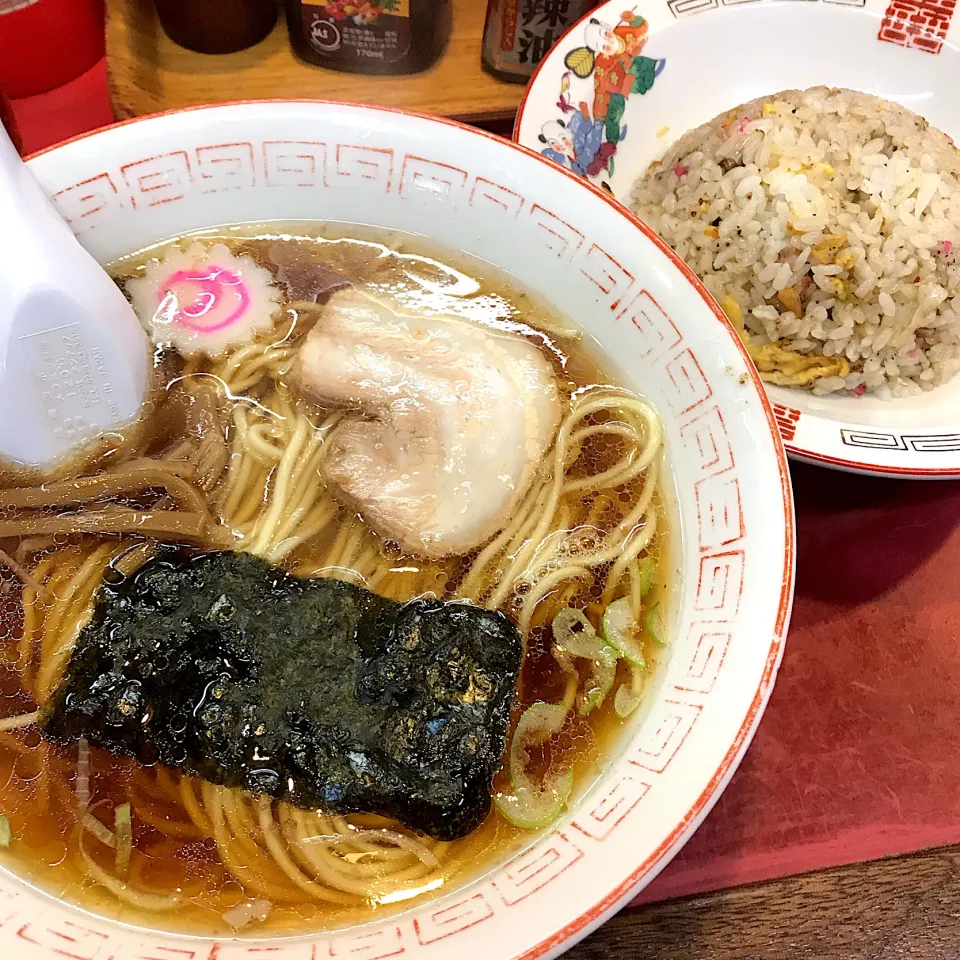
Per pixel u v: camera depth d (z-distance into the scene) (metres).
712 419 0.20
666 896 0.21
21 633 0.20
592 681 0.20
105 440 0.22
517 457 0.22
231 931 0.18
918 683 0.23
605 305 0.22
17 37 0.27
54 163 0.21
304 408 0.23
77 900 0.18
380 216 0.24
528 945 0.15
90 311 0.20
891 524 0.25
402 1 0.28
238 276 0.24
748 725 0.17
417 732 0.18
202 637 0.19
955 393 0.28
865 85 0.33
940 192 0.29
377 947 0.17
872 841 0.21
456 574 0.21
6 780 0.19
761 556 0.18
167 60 0.30
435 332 0.23
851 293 0.28
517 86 0.31
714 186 0.29
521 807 0.19
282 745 0.18
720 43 0.32
